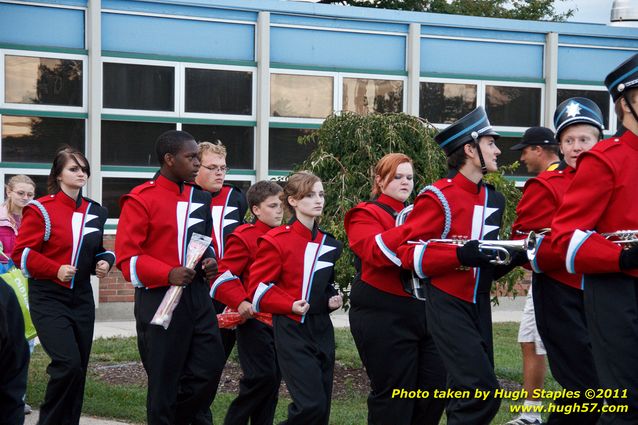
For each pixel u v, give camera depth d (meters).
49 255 9.71
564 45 20.09
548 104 19.94
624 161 6.04
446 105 19.41
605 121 20.44
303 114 18.59
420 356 8.34
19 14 17.06
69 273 9.37
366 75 18.89
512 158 19.89
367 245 8.23
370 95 18.94
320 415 8.19
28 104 17.17
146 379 12.46
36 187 17.31
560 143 8.28
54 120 17.39
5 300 5.31
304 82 18.58
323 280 8.70
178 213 8.89
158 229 8.80
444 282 7.61
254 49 18.39
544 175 8.14
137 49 17.70
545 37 20.00
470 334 7.48
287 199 8.83
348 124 12.44
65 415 9.44
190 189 9.08
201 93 18.11
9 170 17.11
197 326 8.79
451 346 7.50
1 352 5.23
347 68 18.78
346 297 12.09
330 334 8.73
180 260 8.86
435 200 7.69
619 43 20.47
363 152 12.25
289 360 8.38
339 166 12.29
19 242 9.64
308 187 8.67
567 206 6.18
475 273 7.60
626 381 5.98
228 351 10.49
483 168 7.73
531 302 9.92
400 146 12.20
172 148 8.88
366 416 10.42
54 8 17.30
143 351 8.79
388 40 19.03
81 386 9.56
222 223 11.30
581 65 20.27
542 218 8.08
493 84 19.70
